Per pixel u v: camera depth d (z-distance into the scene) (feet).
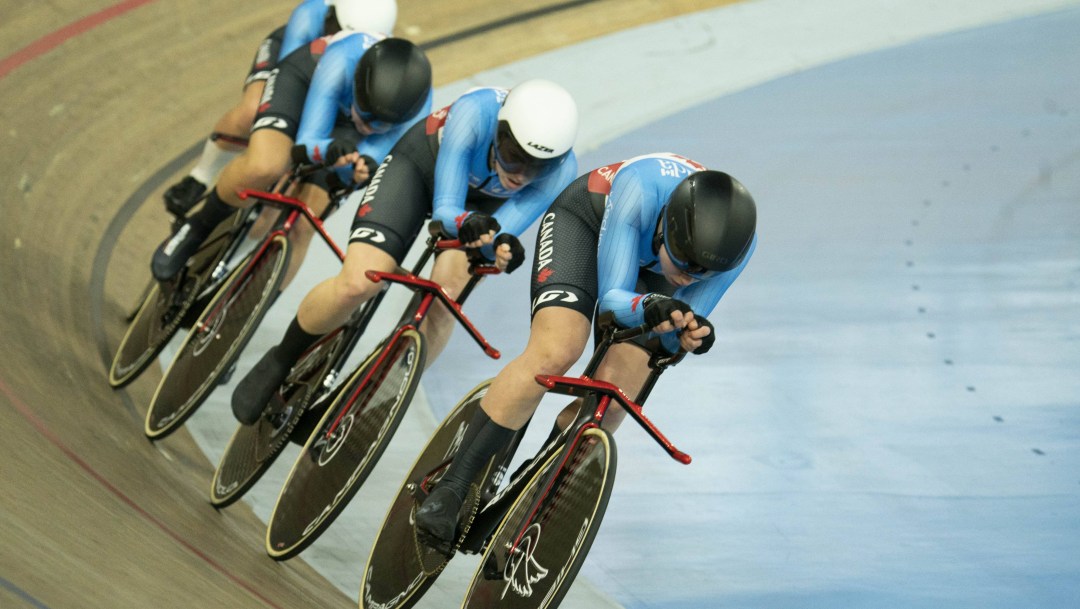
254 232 48.57
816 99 104.42
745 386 63.93
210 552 33.45
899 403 62.90
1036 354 68.85
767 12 118.83
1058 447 58.75
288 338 38.88
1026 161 95.86
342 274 37.32
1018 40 118.52
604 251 31.65
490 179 38.22
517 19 106.73
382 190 38.50
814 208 86.74
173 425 42.73
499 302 71.31
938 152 96.73
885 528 50.75
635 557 47.37
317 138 42.09
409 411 57.41
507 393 31.83
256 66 55.57
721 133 95.76
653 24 112.37
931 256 81.25
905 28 119.85
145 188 68.69
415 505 35.27
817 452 57.36
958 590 46.06
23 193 58.95
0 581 21.33
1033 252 82.07
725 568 46.98
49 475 30.45
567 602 42.96
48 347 44.34
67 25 79.25
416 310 36.99
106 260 59.72
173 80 80.43
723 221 28.73
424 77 39.06
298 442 39.45
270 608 30.58
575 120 33.24
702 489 53.31
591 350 65.31
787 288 76.18
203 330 43.37
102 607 23.22
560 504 30.45
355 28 50.37
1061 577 47.44
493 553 32.24
